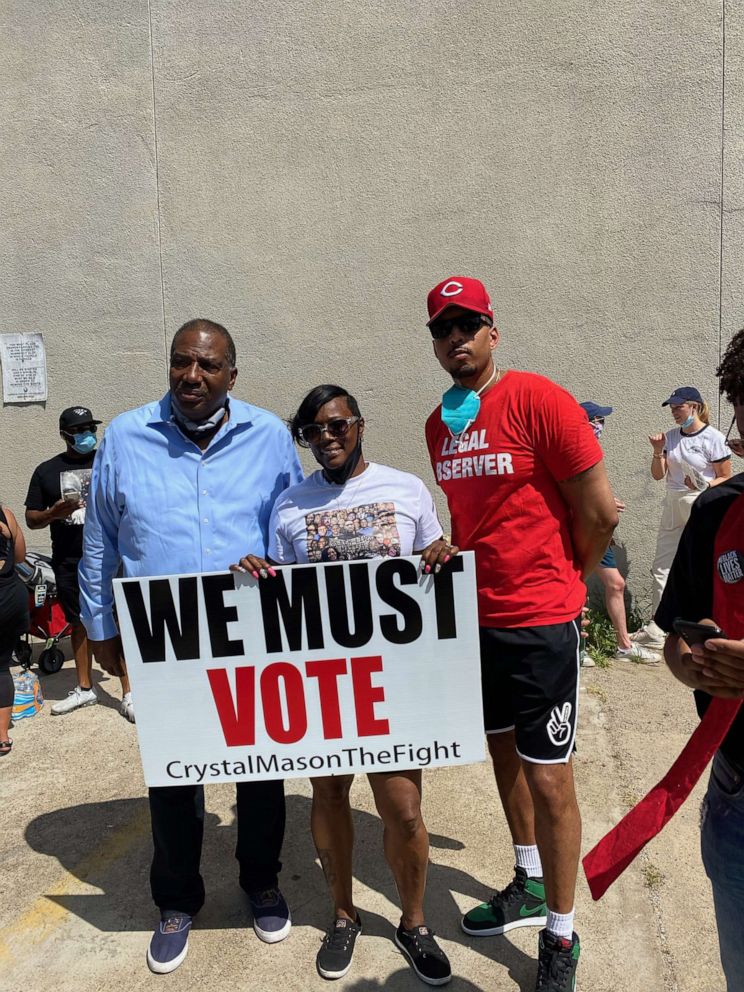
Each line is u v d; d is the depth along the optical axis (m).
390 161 5.85
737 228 5.54
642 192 5.62
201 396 2.62
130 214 6.23
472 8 5.64
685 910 2.92
